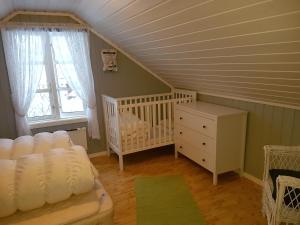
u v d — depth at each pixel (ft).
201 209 7.43
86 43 10.41
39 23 9.43
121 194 8.34
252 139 8.94
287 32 4.20
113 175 9.78
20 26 9.05
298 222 4.99
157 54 9.21
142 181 9.23
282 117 7.72
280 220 5.05
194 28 5.73
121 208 7.54
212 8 4.59
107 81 11.52
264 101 8.18
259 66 5.94
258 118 8.57
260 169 8.78
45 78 10.46
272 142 8.18
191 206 7.58
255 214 7.14
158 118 10.83
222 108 9.45
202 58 7.26
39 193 3.27
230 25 4.86
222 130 8.48
